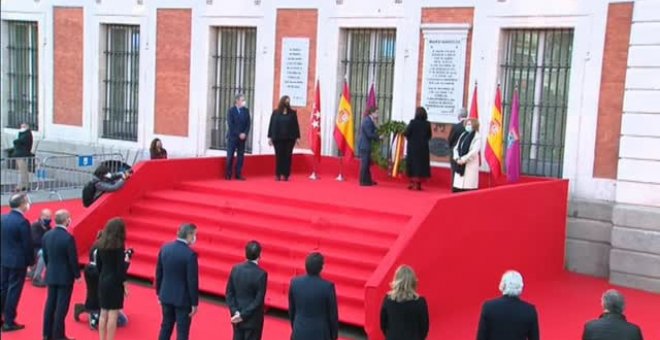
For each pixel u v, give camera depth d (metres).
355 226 12.59
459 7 16.41
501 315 7.29
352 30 18.12
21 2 23.17
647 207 13.92
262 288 8.48
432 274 11.40
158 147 18.02
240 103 16.56
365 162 16.39
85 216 13.88
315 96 17.62
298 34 18.58
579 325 11.52
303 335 7.88
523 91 16.14
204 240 13.35
